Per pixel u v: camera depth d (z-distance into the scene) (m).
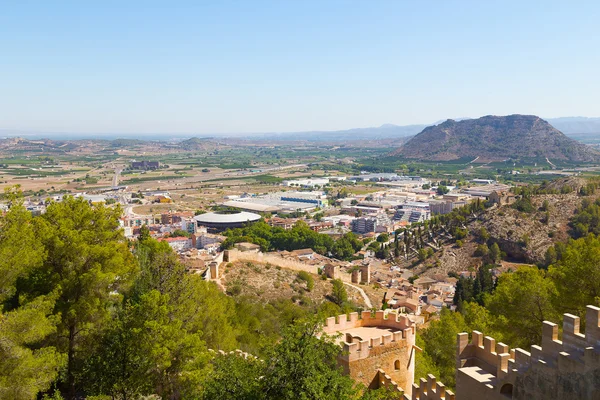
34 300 42.00
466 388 31.09
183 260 146.12
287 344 33.72
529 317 56.56
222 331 61.50
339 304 114.19
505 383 28.30
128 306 46.62
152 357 42.34
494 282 145.62
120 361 42.34
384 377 40.00
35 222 47.81
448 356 64.06
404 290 152.88
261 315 86.56
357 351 39.34
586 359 23.41
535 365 26.19
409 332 42.00
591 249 52.75
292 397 31.30
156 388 48.72
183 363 45.94
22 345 41.41
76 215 50.78
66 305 45.91
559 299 53.25
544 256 187.62
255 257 127.56
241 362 38.12
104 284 47.38
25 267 42.22
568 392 24.30
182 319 52.16
